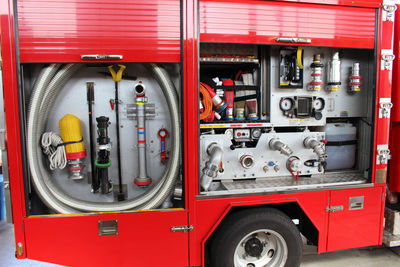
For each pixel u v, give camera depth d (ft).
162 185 6.30
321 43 6.43
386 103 6.89
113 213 5.81
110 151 6.82
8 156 5.41
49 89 5.97
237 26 5.96
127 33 5.56
